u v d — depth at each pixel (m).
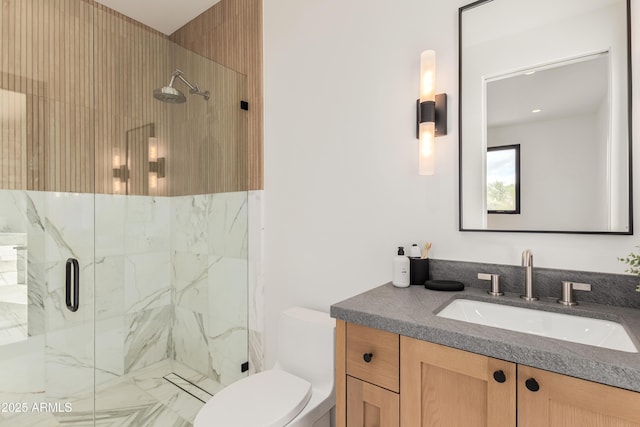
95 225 1.89
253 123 2.00
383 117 1.46
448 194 1.29
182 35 2.49
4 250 1.61
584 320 0.92
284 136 1.85
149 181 2.12
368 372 0.92
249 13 2.03
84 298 1.85
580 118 1.04
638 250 0.96
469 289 1.20
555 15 1.09
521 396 0.68
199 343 2.18
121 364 1.99
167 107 2.13
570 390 0.63
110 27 1.94
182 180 2.19
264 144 1.95
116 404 1.87
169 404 1.88
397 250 1.39
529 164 1.13
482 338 0.73
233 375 2.04
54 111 1.75
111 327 1.96
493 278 1.13
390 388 0.88
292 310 1.64
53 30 1.76
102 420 1.75
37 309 1.69
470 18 1.24
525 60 1.14
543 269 1.08
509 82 1.17
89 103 1.86
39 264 1.70
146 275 2.13
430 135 1.25
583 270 1.03
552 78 1.09
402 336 0.86
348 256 1.57
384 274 1.45
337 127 1.61
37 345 1.68
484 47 1.21
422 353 0.82
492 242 1.19
